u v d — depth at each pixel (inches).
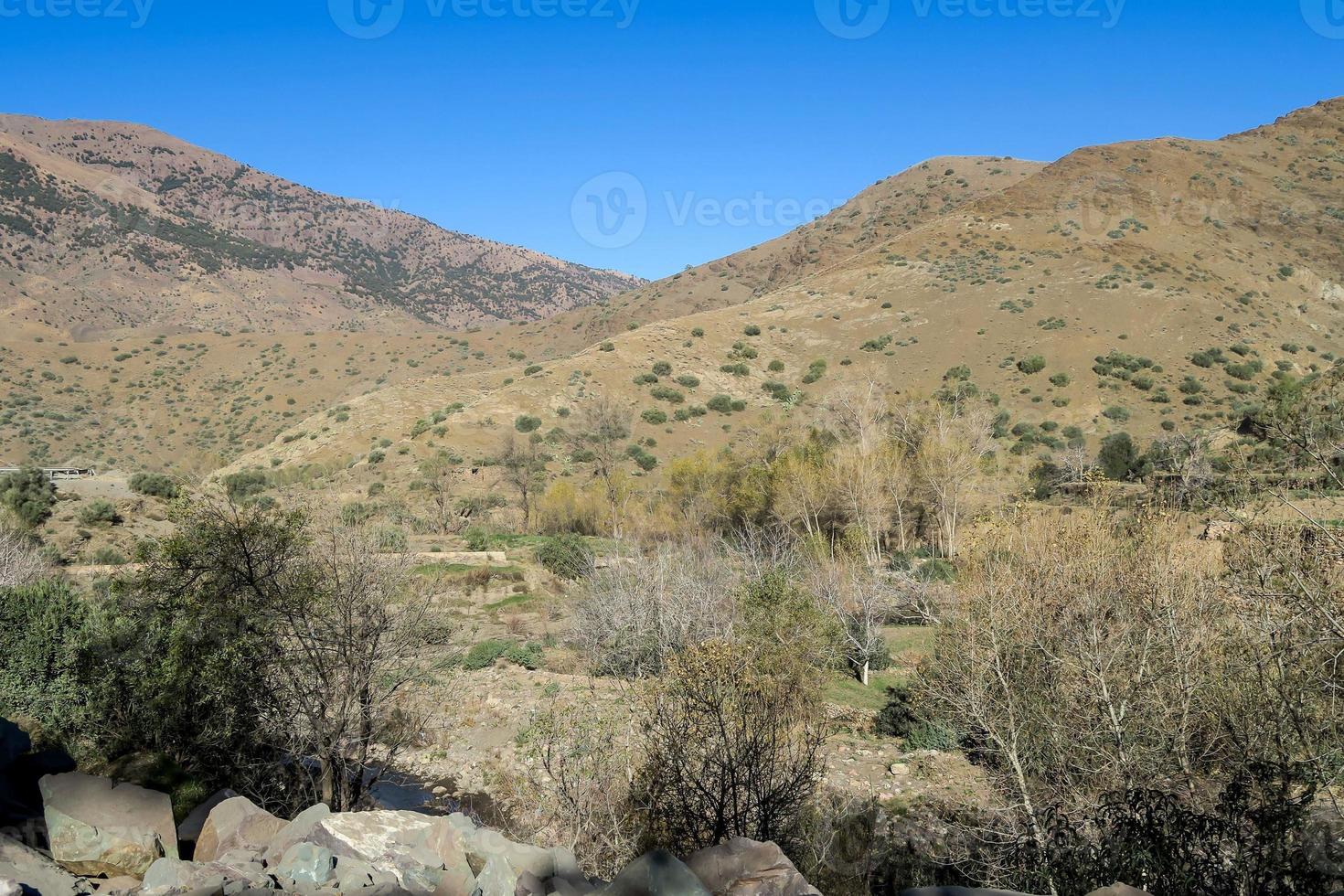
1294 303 3700.8
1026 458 1936.5
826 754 475.8
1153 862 259.3
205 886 98.1
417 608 504.4
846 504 1448.1
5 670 418.6
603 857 327.9
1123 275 3695.9
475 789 548.7
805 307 3988.7
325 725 436.1
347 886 104.5
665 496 1808.6
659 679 392.8
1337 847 269.9
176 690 404.8
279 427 3919.8
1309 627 321.4
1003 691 414.9
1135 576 418.6
